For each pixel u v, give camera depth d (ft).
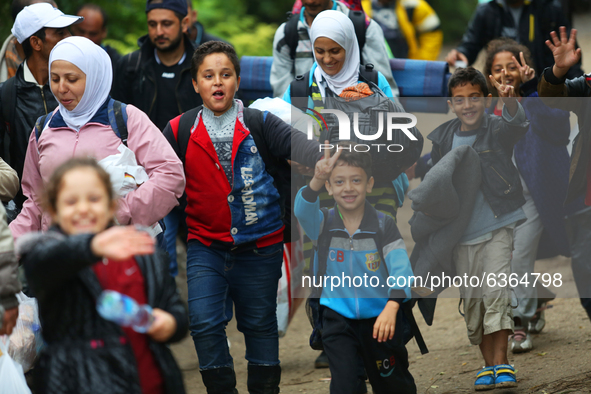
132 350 23.31
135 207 31.60
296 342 51.62
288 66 50.72
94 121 33.22
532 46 60.08
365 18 48.67
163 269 24.72
